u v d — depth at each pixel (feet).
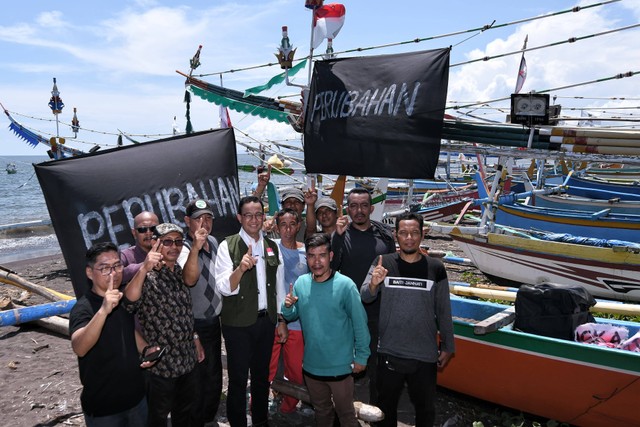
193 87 30.19
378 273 12.09
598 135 15.21
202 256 13.55
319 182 34.14
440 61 16.69
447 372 17.70
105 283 9.78
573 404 15.10
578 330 16.10
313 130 19.36
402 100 17.20
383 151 17.51
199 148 16.98
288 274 15.26
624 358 13.91
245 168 34.83
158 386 11.48
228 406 13.82
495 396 16.75
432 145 16.62
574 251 29.99
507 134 16.69
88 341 9.29
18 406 17.43
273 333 14.17
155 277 11.40
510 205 43.60
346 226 15.60
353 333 12.75
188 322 11.81
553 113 16.11
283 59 24.16
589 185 63.10
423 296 12.28
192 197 16.35
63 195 14.14
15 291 34.24
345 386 12.58
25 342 24.00
